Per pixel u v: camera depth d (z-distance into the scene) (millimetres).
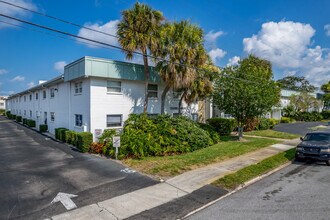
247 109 16703
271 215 5867
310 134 13047
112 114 16375
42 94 26219
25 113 35594
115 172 9391
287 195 7242
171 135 13508
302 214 5898
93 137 15305
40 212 6016
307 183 8453
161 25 15820
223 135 21266
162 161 10961
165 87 18750
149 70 17625
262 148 14734
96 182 8258
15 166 10406
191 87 17375
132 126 13719
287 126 31172
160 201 6727
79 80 16859
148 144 12125
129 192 7363
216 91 17391
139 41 14859
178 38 15602
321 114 46594
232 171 9586
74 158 11961
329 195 7188
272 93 16844
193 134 14203
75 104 17562
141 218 5742
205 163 10711
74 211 6074
